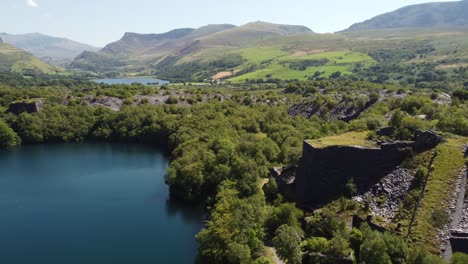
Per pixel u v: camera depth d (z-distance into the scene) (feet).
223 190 398.62
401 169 311.27
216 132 591.78
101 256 339.36
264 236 318.24
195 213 430.20
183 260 333.83
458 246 242.99
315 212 313.73
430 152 306.55
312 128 574.97
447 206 263.90
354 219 297.33
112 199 471.62
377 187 313.32
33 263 328.29
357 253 262.06
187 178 457.27
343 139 357.82
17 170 592.19
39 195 485.15
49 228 394.32
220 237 306.35
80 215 425.69
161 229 391.65
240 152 496.23
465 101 492.95
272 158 495.41
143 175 568.00
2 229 391.45
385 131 358.02
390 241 246.27
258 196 375.66
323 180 335.47
